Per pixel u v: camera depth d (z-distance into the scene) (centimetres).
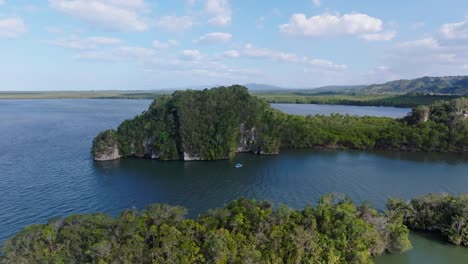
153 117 17150
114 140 16050
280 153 17438
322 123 19838
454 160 15612
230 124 16650
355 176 12900
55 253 5259
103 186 11600
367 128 18850
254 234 6109
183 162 15588
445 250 7106
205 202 10169
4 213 9019
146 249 5588
